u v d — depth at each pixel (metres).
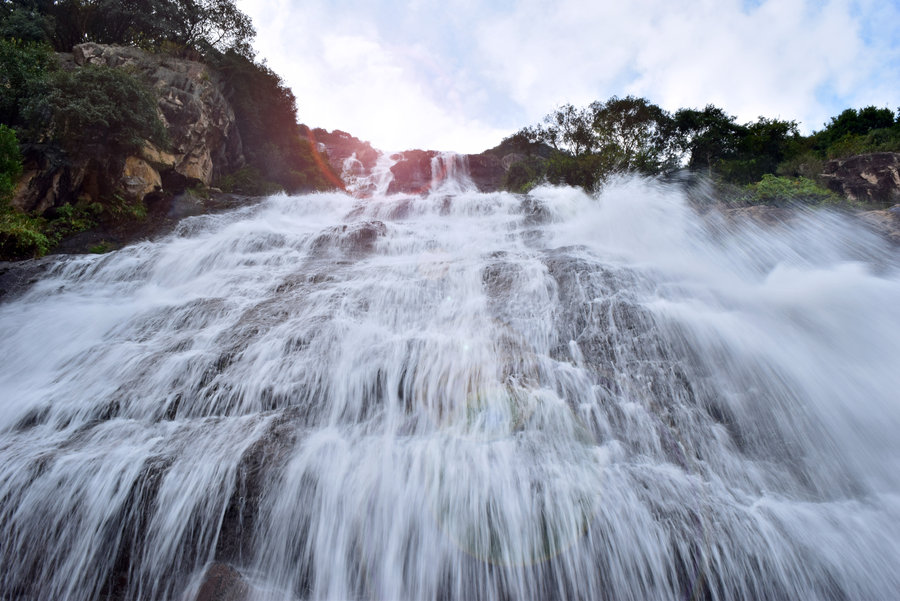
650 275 8.09
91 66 14.78
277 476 4.07
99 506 3.95
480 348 6.14
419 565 3.71
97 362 6.18
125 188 15.07
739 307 7.07
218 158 22.75
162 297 8.62
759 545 3.65
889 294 7.12
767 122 27.83
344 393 5.37
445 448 4.44
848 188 17.34
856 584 3.52
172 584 3.76
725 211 11.77
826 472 4.63
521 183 26.98
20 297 8.71
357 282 8.29
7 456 4.38
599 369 5.91
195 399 5.23
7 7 20.02
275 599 3.56
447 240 11.78
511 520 3.75
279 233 11.62
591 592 3.53
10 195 11.39
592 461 4.36
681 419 5.17
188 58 23.73
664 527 3.70
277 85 29.41
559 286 7.81
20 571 3.83
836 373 5.69
